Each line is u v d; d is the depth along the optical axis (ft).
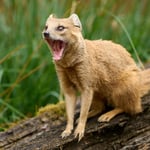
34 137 26.91
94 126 26.37
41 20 38.58
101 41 26.73
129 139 26.13
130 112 26.76
